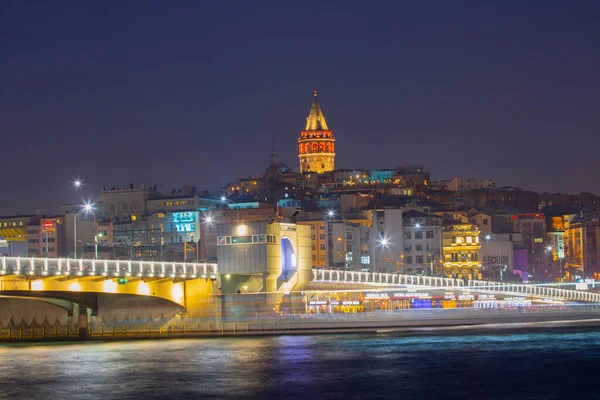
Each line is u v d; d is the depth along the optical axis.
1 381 184.12
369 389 172.12
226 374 187.50
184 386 176.50
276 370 191.00
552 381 178.38
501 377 182.62
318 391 170.75
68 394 171.75
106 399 167.50
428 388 172.62
